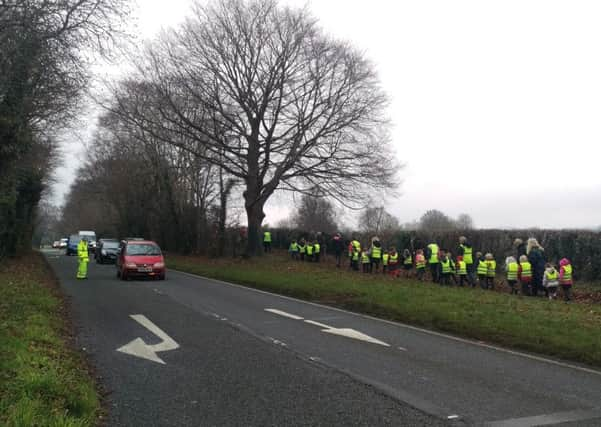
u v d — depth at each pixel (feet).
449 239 85.05
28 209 115.34
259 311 39.70
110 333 30.04
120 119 94.63
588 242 63.36
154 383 19.95
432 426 15.52
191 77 87.10
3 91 41.24
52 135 69.87
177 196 129.39
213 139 91.61
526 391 19.26
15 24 38.01
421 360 24.09
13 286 44.96
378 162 93.76
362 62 92.02
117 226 184.55
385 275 74.59
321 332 30.96
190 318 35.78
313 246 102.27
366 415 16.44
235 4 89.66
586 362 24.52
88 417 15.60
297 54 90.12
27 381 17.08
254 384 19.88
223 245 115.44
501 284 66.54
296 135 89.86
